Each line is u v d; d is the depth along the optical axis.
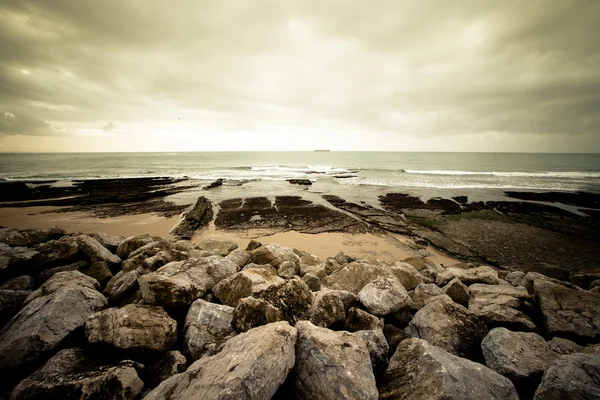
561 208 22.25
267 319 4.31
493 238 15.24
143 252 7.48
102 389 3.10
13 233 9.31
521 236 15.56
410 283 7.17
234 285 5.60
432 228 17.00
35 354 3.65
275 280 5.93
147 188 31.95
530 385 3.48
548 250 13.69
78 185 33.72
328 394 2.83
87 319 4.14
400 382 3.29
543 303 5.39
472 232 16.20
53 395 3.02
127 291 5.60
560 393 2.94
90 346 3.85
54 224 17.34
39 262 6.96
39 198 25.83
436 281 7.90
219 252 9.60
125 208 21.92
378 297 5.21
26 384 3.10
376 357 3.76
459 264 10.57
